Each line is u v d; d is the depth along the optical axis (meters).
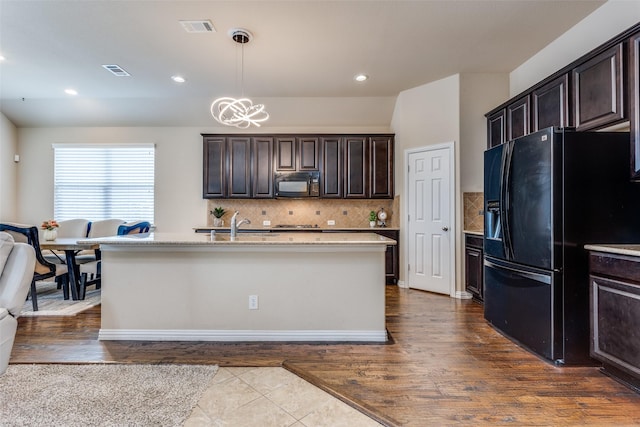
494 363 2.26
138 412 1.69
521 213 2.47
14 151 5.36
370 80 4.17
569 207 2.19
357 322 2.68
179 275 2.67
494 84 3.98
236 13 2.70
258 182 5.07
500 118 3.67
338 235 3.21
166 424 1.60
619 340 1.92
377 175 4.96
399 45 3.26
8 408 1.71
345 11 2.69
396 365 2.23
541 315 2.30
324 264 2.67
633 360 1.83
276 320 2.68
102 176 5.47
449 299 3.93
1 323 2.03
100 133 5.44
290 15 2.73
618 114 2.22
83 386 1.93
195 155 5.45
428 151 4.31
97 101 4.91
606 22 2.65
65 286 3.79
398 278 4.70
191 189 5.46
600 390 1.92
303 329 2.68
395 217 4.95
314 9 2.65
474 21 2.86
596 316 2.08
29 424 1.58
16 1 2.53
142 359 2.30
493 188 2.85
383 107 4.99
